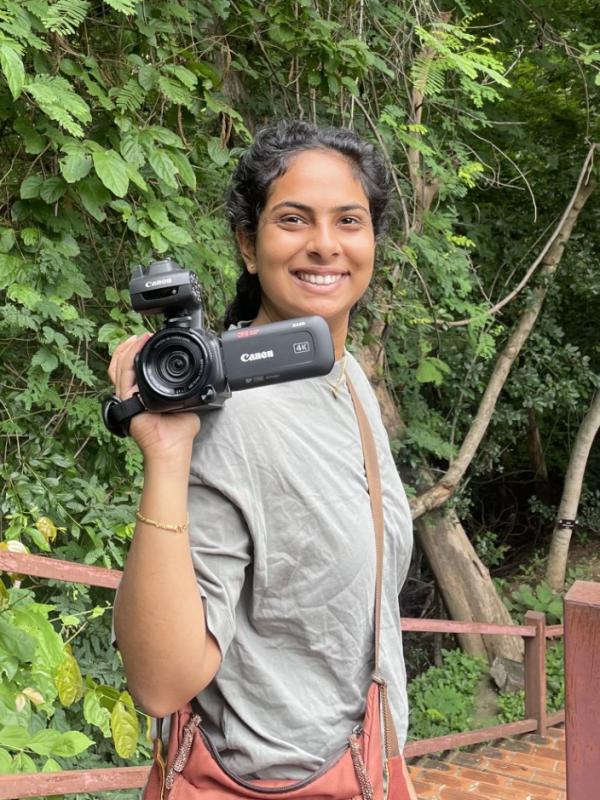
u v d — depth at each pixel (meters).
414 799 1.09
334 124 5.26
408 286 6.10
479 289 8.26
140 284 0.94
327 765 1.02
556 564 8.94
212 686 1.03
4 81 2.88
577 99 7.98
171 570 0.89
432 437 7.09
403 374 6.98
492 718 6.88
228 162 3.83
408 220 5.86
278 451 1.00
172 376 0.90
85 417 3.45
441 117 6.74
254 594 1.00
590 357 9.53
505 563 10.13
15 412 3.40
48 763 2.11
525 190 8.34
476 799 4.18
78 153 2.76
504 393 9.06
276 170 1.12
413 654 8.58
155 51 3.41
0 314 3.32
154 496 0.90
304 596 1.01
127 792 3.25
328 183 1.11
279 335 0.95
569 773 1.33
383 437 1.20
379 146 5.11
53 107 2.57
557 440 10.96
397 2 5.58
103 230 3.69
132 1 2.88
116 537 3.50
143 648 0.89
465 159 6.54
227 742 1.01
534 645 5.32
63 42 3.00
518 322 8.13
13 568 1.97
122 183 2.75
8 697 2.00
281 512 0.99
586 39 7.45
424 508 7.24
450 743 4.45
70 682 2.12
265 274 1.14
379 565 1.09
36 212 3.04
